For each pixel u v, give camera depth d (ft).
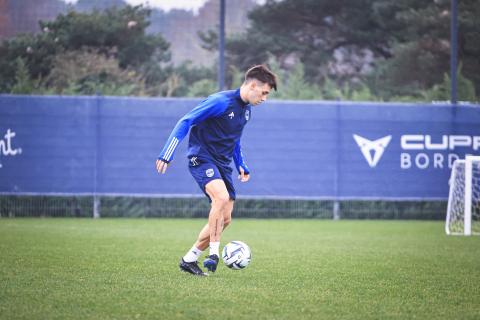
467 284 46.80
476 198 104.22
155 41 155.63
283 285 44.65
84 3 155.63
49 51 144.87
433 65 148.36
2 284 43.21
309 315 35.60
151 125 104.68
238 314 35.40
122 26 151.12
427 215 111.34
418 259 60.75
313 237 81.51
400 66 150.82
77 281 44.68
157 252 61.77
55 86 135.74
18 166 103.50
